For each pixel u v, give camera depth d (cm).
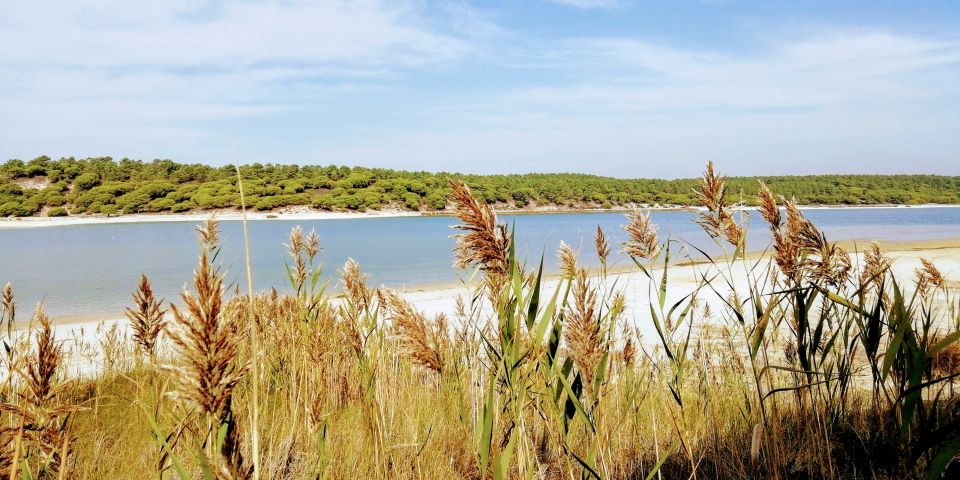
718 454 339
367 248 5141
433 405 449
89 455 386
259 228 8219
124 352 770
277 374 509
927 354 195
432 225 9388
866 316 265
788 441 338
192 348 139
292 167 12356
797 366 317
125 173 10788
